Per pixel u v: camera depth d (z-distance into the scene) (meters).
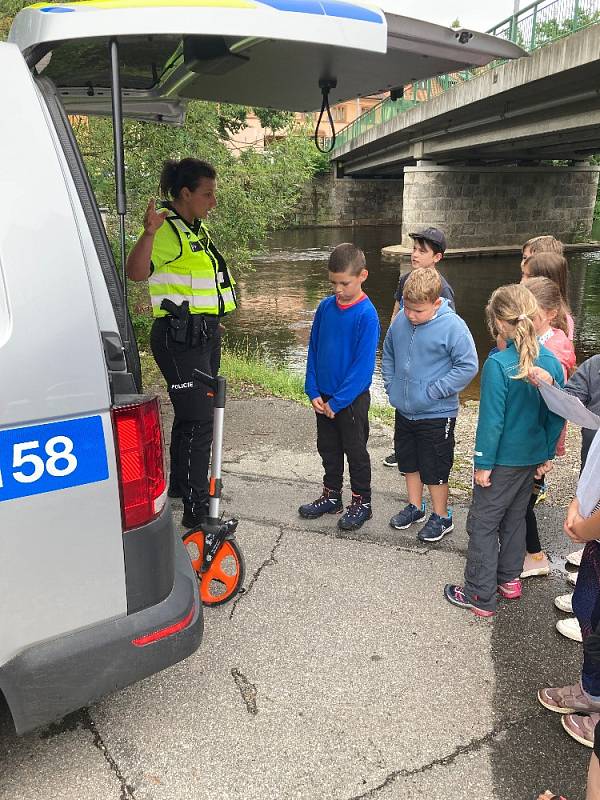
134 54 2.69
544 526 3.61
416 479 3.46
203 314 3.13
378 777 1.97
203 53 2.40
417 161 30.11
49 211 1.56
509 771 2.01
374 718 2.19
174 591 1.86
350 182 47.59
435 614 2.76
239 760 2.01
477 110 21.09
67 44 2.02
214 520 2.69
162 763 2.00
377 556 3.20
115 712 2.19
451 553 3.26
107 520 1.67
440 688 2.34
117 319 1.87
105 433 1.63
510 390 2.54
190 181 3.12
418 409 3.19
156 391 5.98
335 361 3.32
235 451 4.60
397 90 3.21
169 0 1.75
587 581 1.99
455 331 3.08
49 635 1.65
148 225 2.85
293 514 3.63
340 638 2.59
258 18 1.78
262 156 9.84
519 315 2.47
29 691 1.64
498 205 31.27
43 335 1.53
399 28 2.22
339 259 3.14
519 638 2.62
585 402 2.63
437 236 4.11
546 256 3.30
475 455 2.62
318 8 1.85
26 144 1.56
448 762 2.03
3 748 2.03
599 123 17.81
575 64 14.45
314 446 4.71
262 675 2.37
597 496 1.75
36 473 1.55
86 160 7.50
